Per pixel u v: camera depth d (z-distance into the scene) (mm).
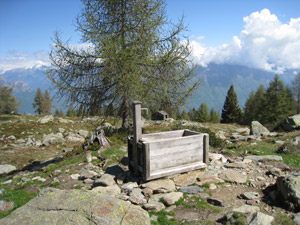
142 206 5090
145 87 12016
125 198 5480
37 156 14250
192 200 5375
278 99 45750
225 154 9781
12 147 16297
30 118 30281
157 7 12273
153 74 12250
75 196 4188
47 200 4121
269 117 46594
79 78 12211
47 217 3670
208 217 4508
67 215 3701
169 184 6176
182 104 12930
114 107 13078
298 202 4449
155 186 6074
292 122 18609
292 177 4949
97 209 3812
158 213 4816
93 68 12438
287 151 9500
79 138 19297
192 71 12445
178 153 6914
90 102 12547
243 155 9523
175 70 12391
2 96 59406
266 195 5438
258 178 6629
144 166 6305
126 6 12445
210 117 88938
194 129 13383
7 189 6836
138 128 6746
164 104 13398
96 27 12000
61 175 7676
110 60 11164
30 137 18656
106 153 9547
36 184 7098
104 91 12547
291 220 4051
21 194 5988
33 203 4086
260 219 3912
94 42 11992
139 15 12109
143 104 12102
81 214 3729
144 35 11953
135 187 6230
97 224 3525
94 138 10867
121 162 8539
